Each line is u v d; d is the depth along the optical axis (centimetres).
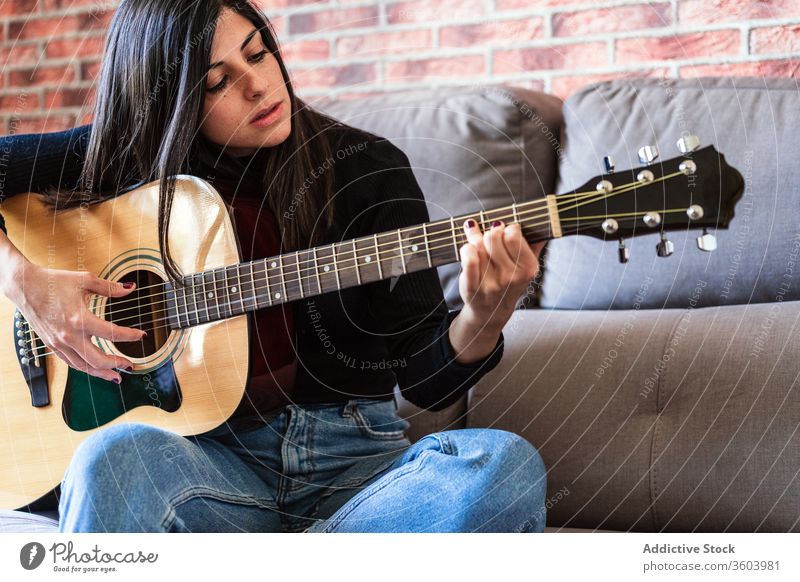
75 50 218
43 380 117
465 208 145
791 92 130
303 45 199
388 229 115
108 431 95
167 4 111
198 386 109
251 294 105
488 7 181
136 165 120
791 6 155
